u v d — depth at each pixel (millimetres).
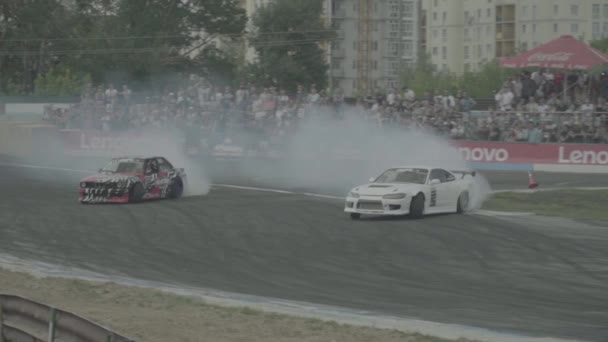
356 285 16516
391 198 24438
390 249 20328
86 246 21047
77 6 88562
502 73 84250
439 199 25562
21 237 22312
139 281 16984
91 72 81688
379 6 140500
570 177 38938
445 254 19672
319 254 19812
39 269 18188
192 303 14500
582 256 19359
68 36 84438
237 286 16469
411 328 12750
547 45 45531
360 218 25297
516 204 29250
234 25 94500
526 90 45094
